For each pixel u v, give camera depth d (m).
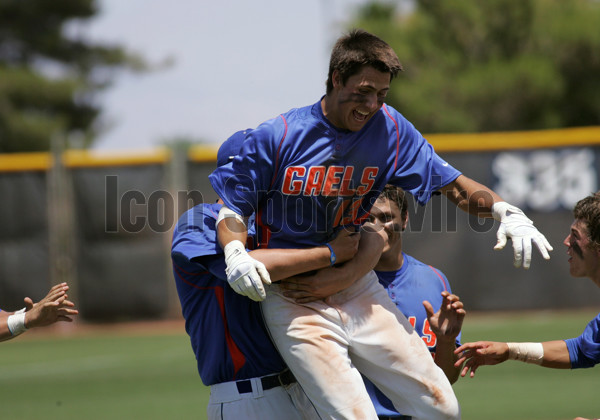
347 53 13.54
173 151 54.97
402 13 95.44
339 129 14.09
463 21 89.69
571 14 88.44
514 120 87.69
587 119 89.62
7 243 55.44
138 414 28.92
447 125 85.31
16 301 55.31
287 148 13.94
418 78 88.69
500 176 52.38
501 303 51.22
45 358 45.22
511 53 89.50
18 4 112.38
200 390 33.66
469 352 14.92
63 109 112.06
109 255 55.06
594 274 14.39
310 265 13.70
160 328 54.69
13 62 115.25
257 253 13.62
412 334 14.30
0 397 33.69
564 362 14.94
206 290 14.20
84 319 55.62
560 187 51.62
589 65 87.31
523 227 13.96
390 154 14.68
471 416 26.83
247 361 13.98
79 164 55.25
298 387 14.37
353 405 13.51
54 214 55.38
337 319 14.06
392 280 15.50
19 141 104.25
